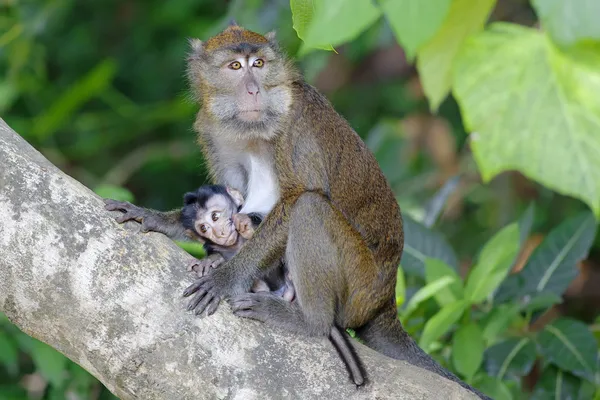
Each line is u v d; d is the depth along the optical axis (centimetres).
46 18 1964
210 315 839
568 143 620
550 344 1103
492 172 627
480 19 681
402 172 1898
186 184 2197
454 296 1085
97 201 852
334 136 1087
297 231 1005
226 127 1110
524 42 646
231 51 1095
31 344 1190
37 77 2089
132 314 816
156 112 2022
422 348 1082
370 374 843
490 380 1065
